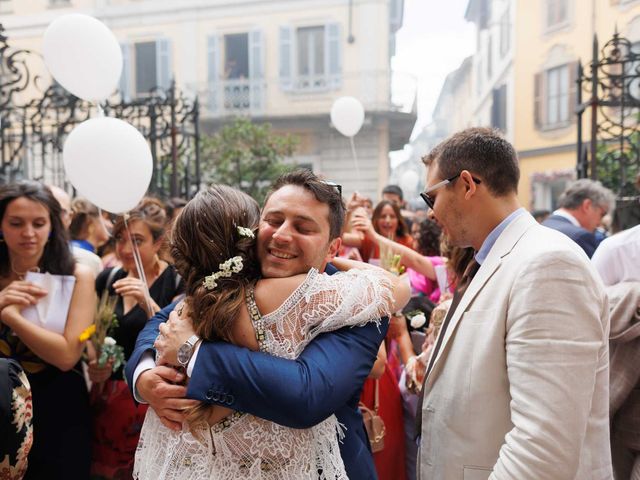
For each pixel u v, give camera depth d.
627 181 5.77
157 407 1.04
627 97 4.88
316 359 0.99
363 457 1.15
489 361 1.16
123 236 2.39
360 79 13.52
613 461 1.74
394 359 2.44
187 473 1.04
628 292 1.61
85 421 2.02
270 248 1.09
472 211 1.29
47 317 1.89
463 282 1.45
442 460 1.24
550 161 13.41
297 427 0.95
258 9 13.87
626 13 11.19
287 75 13.91
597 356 1.04
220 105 13.95
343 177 13.84
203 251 1.06
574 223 3.57
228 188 1.17
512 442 1.03
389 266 2.52
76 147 1.97
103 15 14.16
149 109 5.73
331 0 13.59
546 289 1.05
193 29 14.05
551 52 13.15
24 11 13.81
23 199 1.93
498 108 15.52
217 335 1.01
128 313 2.28
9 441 1.18
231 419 1.01
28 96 13.51
